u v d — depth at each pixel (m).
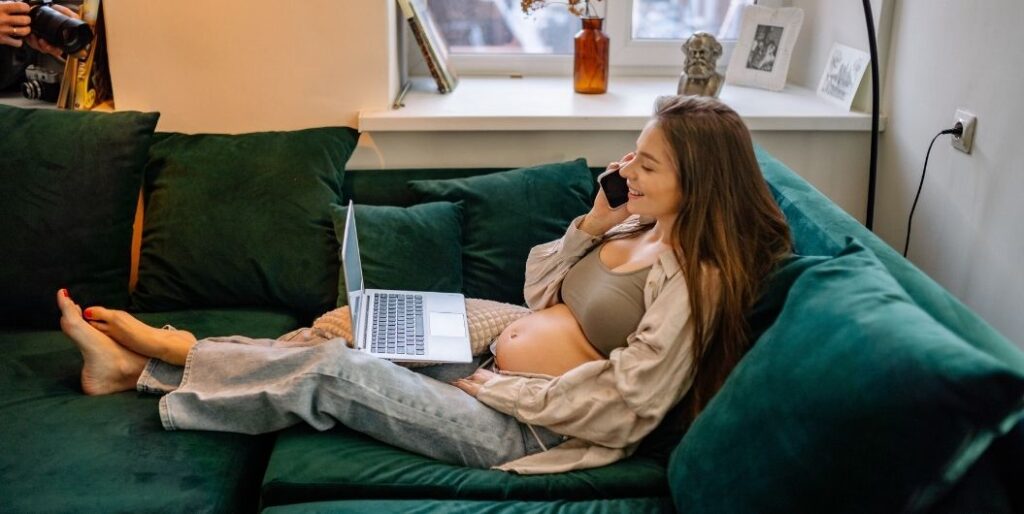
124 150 2.34
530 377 1.85
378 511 1.52
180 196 2.39
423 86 2.91
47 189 2.28
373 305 2.17
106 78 2.65
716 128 1.69
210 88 2.58
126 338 1.95
